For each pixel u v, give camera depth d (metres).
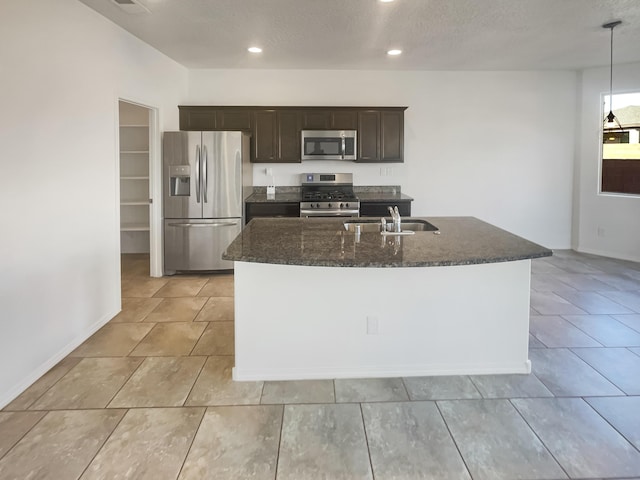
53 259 3.04
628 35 4.49
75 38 3.31
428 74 6.19
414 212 6.41
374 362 2.83
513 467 1.99
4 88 2.54
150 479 1.92
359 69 6.06
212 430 2.27
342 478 1.93
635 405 2.49
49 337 2.98
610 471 1.96
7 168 2.58
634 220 5.92
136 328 3.68
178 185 5.30
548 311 4.00
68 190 3.22
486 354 2.86
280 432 2.25
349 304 2.78
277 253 2.53
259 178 6.23
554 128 6.36
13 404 2.52
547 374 2.85
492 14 3.86
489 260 2.42
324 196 5.92
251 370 2.79
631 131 5.93
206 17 3.88
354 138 5.90
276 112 5.85
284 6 3.64
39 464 2.01
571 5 3.66
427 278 2.78
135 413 2.43
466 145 6.33
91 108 3.56
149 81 4.82
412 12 3.80
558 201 6.50
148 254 6.59
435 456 2.07
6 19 2.54
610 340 3.37
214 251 5.33
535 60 5.59
